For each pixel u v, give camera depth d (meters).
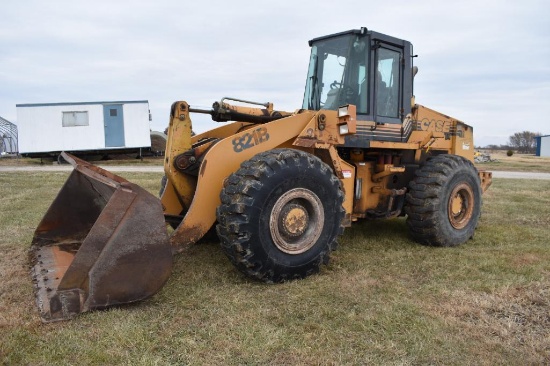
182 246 3.67
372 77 4.88
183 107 4.30
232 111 4.61
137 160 23.50
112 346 2.61
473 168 5.56
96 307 3.00
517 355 2.60
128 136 22.33
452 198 5.25
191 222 3.70
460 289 3.63
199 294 3.42
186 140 4.35
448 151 6.04
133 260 3.09
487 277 3.94
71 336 2.70
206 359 2.50
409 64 5.32
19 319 2.92
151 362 2.45
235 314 3.07
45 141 21.50
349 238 5.54
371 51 4.88
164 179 5.13
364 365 2.47
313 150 4.51
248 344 2.66
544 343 2.73
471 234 5.50
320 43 5.22
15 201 8.34
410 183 5.28
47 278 3.50
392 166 5.14
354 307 3.23
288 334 2.80
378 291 3.57
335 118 4.46
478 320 3.05
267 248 3.60
